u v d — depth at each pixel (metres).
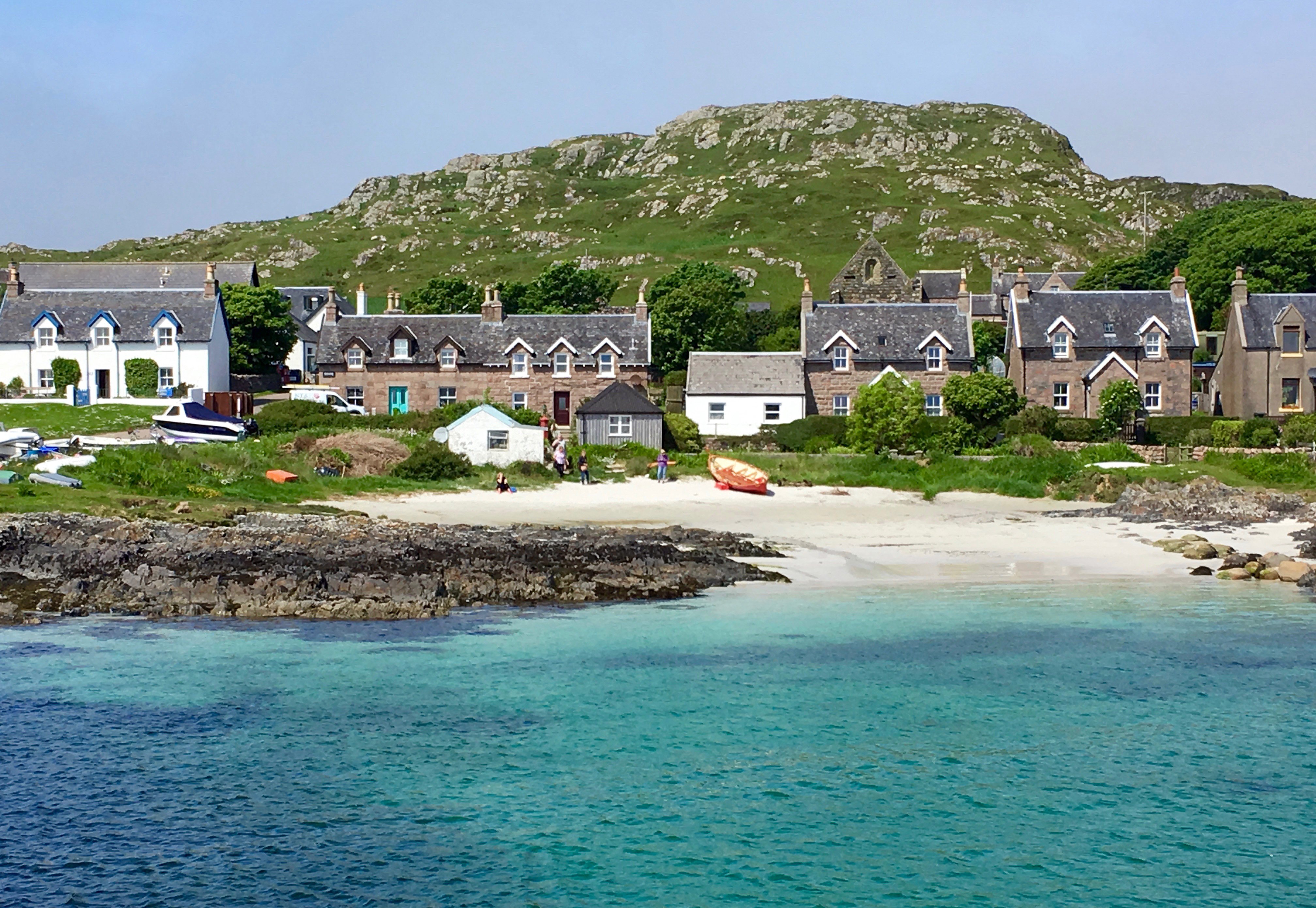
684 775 26.12
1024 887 21.42
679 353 113.06
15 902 20.30
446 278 142.25
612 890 21.22
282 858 22.17
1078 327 92.94
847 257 194.25
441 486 63.78
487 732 28.53
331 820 23.84
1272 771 26.44
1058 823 23.92
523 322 97.25
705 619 39.12
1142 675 33.16
